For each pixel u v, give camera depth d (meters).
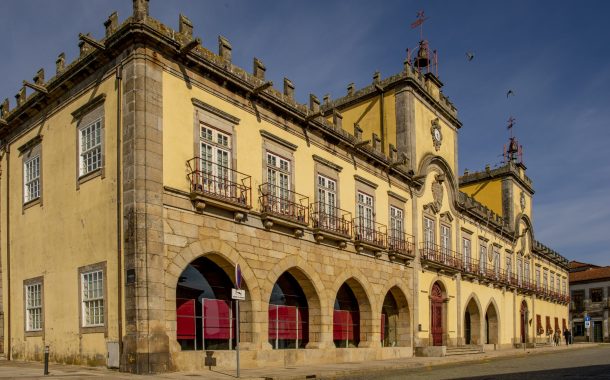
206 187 17.16
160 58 16.34
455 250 35.28
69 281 17.53
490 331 41.94
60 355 17.59
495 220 43.72
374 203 26.80
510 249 47.22
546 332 55.12
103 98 16.80
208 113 17.75
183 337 17.19
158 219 15.49
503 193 48.38
